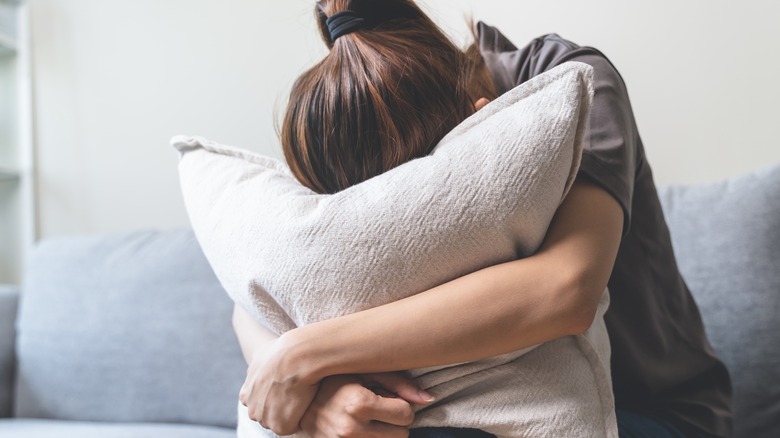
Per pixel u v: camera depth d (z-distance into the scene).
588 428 0.62
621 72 1.41
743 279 1.06
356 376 0.66
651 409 0.84
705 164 1.35
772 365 1.02
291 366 0.64
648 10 1.38
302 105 0.73
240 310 0.85
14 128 1.95
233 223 0.71
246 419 0.76
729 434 0.87
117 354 1.45
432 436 0.64
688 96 1.36
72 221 1.90
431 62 0.72
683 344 0.87
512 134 0.61
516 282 0.60
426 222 0.61
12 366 1.58
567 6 1.43
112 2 1.88
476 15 1.50
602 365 0.66
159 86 1.83
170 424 1.38
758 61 1.30
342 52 0.73
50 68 1.94
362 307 0.64
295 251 0.65
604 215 0.65
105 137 1.88
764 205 1.07
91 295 1.51
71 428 1.30
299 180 0.76
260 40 1.73
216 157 0.82
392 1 0.77
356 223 0.63
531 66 0.85
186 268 1.44
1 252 1.98
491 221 0.61
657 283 0.84
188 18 1.80
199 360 1.37
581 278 0.60
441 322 0.60
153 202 1.83
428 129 0.70
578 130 0.62
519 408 0.62
